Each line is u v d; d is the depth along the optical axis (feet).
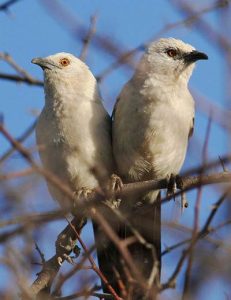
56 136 38.01
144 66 39.32
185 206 32.45
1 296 20.15
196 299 20.25
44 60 40.09
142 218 34.73
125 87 38.83
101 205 31.89
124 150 38.24
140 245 34.01
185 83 39.70
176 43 40.24
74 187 37.99
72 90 39.19
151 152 37.81
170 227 23.44
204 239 22.25
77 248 32.81
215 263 20.71
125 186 33.88
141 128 37.63
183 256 21.38
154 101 37.70
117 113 38.47
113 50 24.00
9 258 20.51
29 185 21.06
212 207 21.83
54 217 20.10
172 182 32.60
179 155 38.65
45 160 38.27
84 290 23.84
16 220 20.16
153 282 23.30
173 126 37.78
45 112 38.91
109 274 31.94
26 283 20.83
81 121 38.19
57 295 26.63
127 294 24.00
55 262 31.63
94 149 38.27
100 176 37.40
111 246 32.40
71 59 40.34
